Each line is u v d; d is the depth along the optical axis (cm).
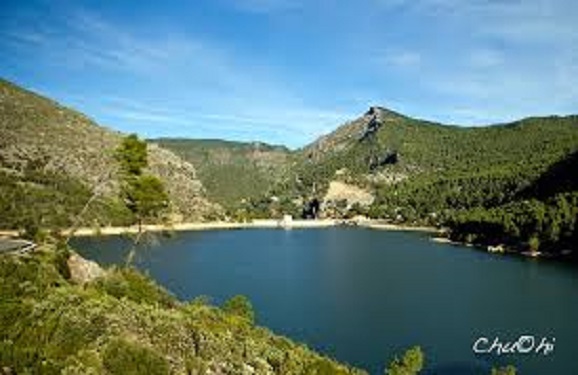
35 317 3656
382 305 11594
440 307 11462
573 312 11006
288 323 9950
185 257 18112
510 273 16112
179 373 3675
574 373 7306
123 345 3528
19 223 18725
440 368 7475
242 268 16500
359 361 7788
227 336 4503
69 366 3294
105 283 5156
